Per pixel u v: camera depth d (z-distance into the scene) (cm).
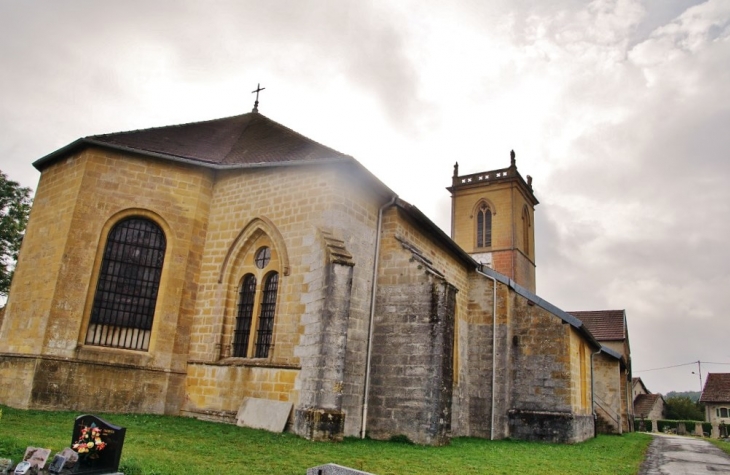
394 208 1672
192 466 824
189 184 1709
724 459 1730
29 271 1599
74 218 1552
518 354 2127
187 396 1554
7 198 2616
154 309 1602
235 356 1547
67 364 1447
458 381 2058
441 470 1024
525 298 2175
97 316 1537
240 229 1633
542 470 1166
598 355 3281
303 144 1780
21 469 635
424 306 1523
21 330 1527
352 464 988
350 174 1530
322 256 1398
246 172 1686
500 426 2038
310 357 1325
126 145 1642
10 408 1365
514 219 4309
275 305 1493
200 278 1670
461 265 2227
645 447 2180
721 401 6081
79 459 684
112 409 1468
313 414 1238
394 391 1494
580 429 2131
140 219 1650
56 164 1702
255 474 818
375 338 1566
